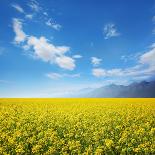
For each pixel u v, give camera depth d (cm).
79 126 1409
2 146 1036
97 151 938
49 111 2236
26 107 2661
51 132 1238
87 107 2623
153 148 980
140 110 2280
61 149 1019
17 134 1201
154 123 1608
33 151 972
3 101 3794
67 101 3850
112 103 3262
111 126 1497
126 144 1045
